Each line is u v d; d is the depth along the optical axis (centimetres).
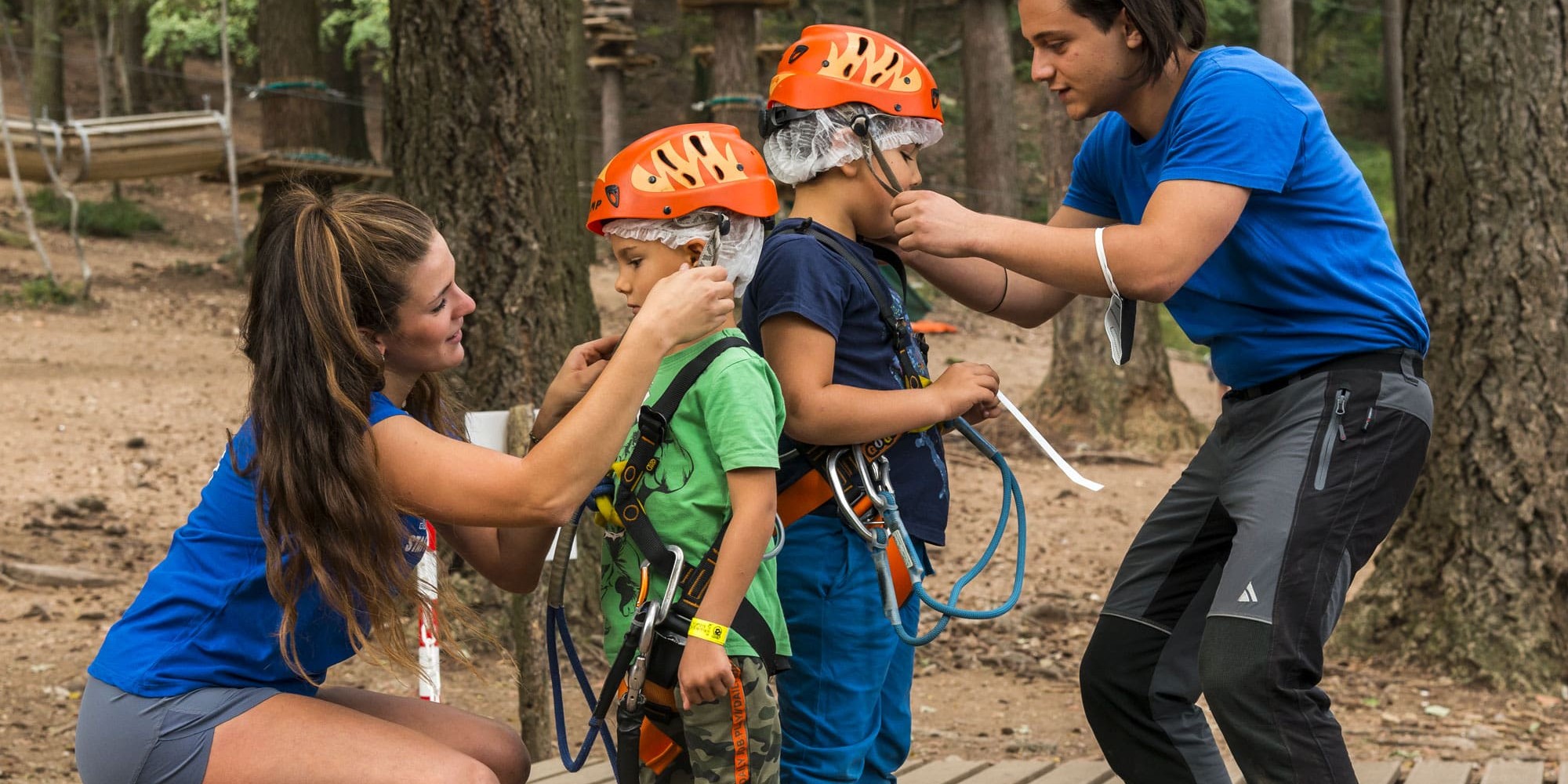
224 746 224
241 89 3222
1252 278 272
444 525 269
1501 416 587
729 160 252
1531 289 580
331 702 259
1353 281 269
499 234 562
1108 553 908
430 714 264
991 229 254
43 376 1238
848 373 267
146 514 859
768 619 249
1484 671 580
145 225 2309
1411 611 618
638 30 3553
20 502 848
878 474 264
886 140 271
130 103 2967
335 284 222
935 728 556
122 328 1550
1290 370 274
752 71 1568
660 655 244
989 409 281
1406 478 271
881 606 270
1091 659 301
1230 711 262
